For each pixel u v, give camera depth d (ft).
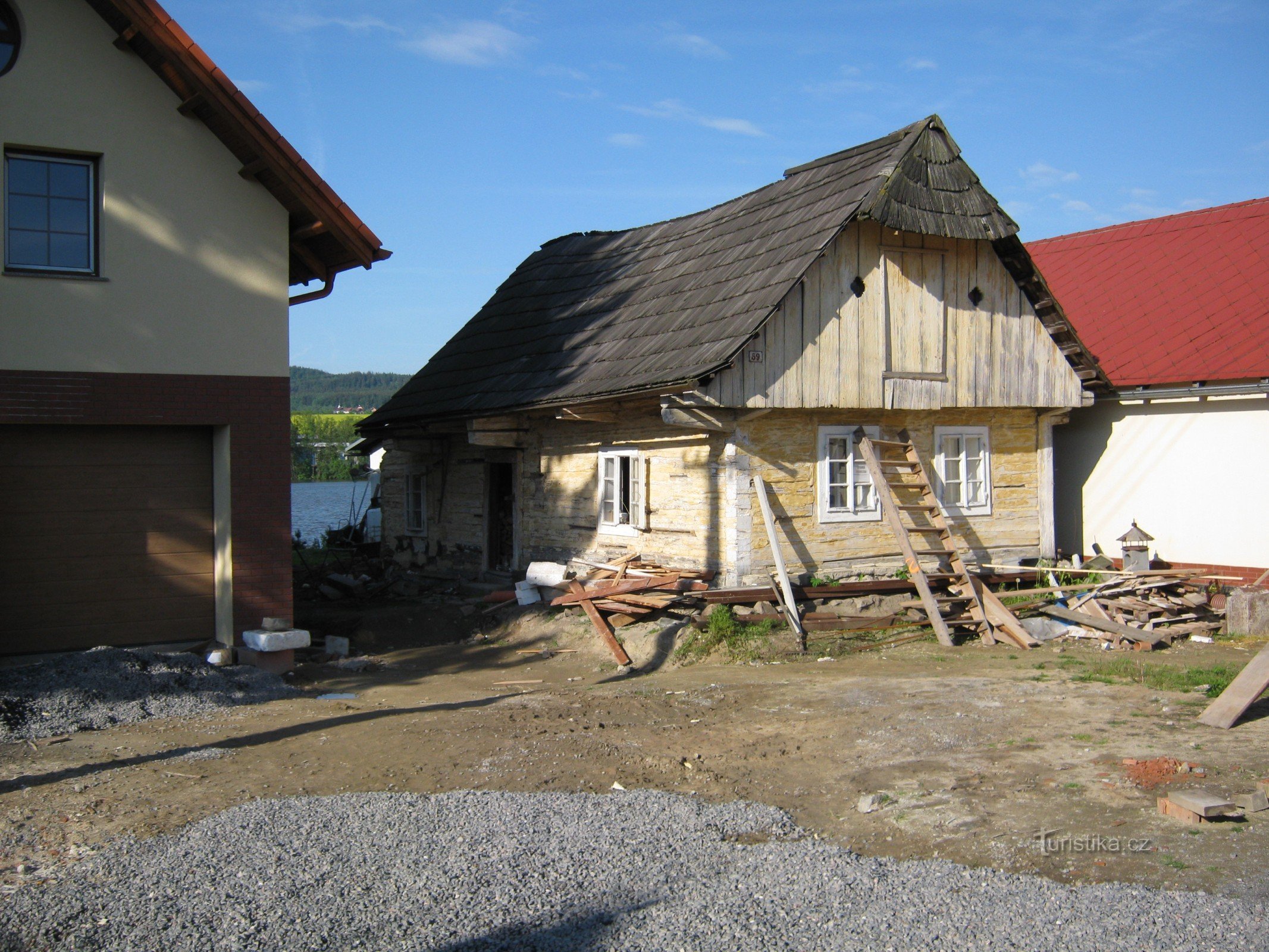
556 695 32.42
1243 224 54.44
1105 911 15.35
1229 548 46.34
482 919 15.56
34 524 33.22
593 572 46.11
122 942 14.85
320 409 473.67
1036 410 50.62
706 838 18.94
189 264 34.30
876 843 18.94
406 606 52.65
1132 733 25.30
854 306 42.70
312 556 77.20
